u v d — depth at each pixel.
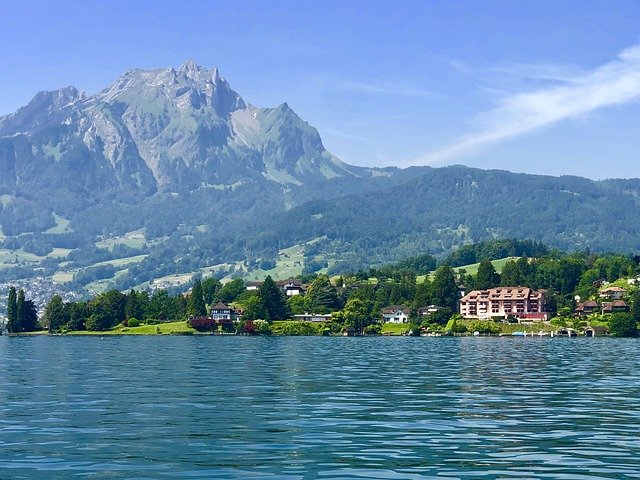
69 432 55.03
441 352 166.50
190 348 188.25
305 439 52.44
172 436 53.50
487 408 67.44
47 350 179.88
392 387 85.44
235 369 113.00
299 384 88.75
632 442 51.62
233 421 59.88
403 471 43.53
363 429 56.31
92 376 100.50
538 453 48.09
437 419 61.00
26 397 75.50
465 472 43.34
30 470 43.72
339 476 42.44
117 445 50.38
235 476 42.38
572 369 114.69
